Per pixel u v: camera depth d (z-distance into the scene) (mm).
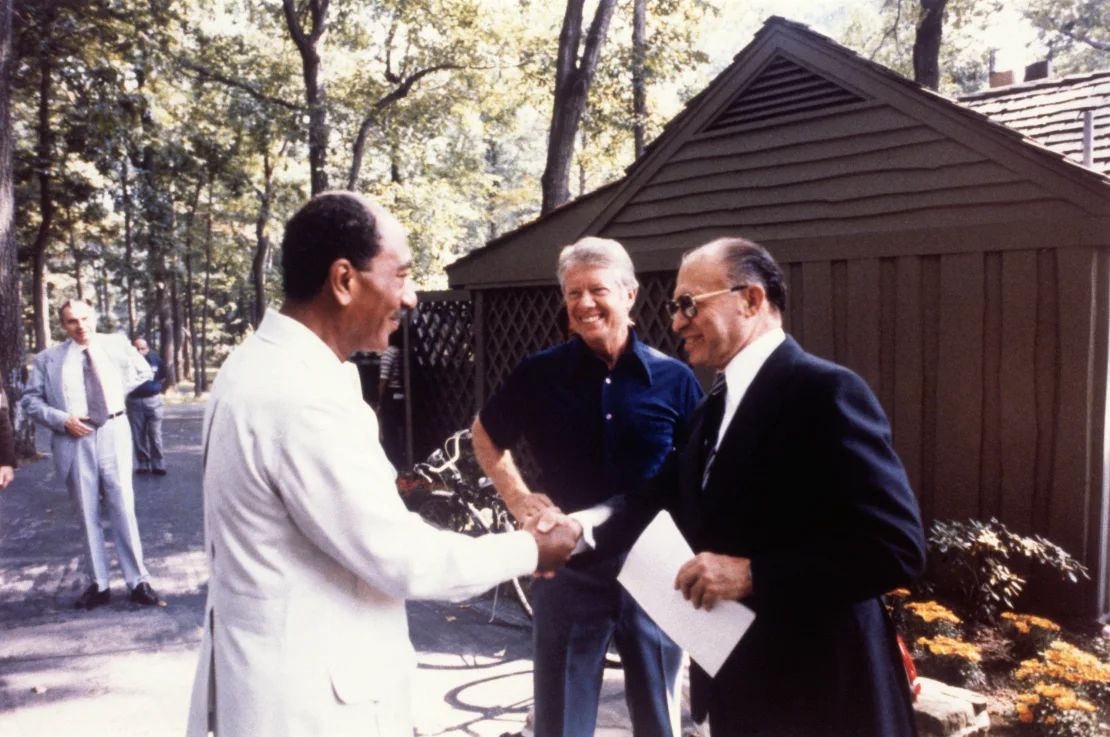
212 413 1728
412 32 23156
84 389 5598
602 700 4059
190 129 20766
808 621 1756
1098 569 5004
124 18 16469
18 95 22047
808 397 1773
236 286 47750
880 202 5816
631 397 2777
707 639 1838
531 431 2924
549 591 2764
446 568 1727
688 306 1979
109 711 4148
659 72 17281
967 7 16078
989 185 5281
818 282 6156
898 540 1656
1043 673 3977
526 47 21891
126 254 31828
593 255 2744
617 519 2354
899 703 1786
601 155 20391
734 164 6656
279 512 1647
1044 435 5125
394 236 1782
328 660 1657
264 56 23203
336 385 1706
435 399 9984
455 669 4715
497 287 8711
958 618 4824
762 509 1808
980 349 5352
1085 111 5777
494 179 28047
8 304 12773
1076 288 4965
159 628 5320
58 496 9953
